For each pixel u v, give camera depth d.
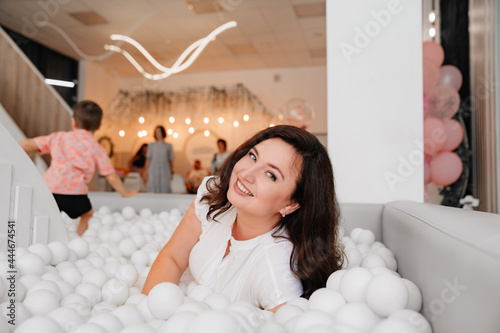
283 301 0.92
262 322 0.75
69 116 4.16
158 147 5.13
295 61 8.23
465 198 3.75
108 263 1.32
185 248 1.19
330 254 1.04
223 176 1.12
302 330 0.64
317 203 1.01
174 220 2.34
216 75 9.02
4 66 3.35
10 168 1.30
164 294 0.81
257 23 6.22
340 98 2.22
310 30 6.48
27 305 0.81
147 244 1.74
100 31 6.71
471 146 3.93
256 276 0.97
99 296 1.01
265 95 8.79
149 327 0.68
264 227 1.03
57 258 1.28
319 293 0.84
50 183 2.18
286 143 0.99
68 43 7.32
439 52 3.25
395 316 0.70
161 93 9.11
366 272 0.86
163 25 6.38
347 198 2.20
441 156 3.17
